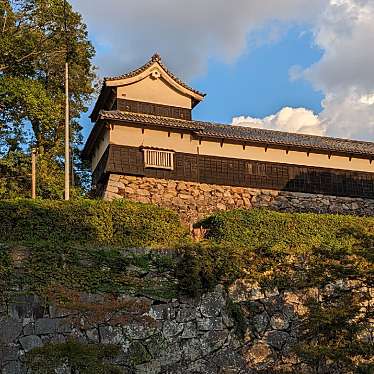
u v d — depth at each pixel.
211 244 18.03
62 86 29.03
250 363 16.91
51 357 13.05
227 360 16.70
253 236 18.88
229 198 25.84
